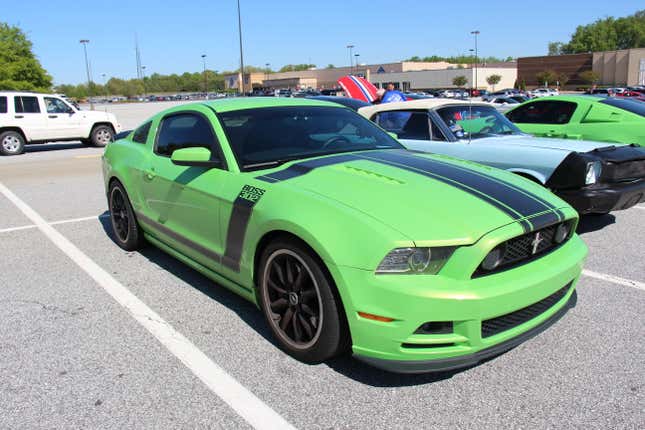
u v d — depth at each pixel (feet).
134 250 17.69
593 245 17.54
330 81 331.77
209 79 535.60
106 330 11.87
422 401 9.05
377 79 302.86
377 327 8.62
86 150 54.03
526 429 8.31
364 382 9.62
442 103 21.76
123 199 16.96
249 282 11.16
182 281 14.75
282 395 9.29
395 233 8.67
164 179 13.99
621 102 26.81
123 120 97.55
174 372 10.10
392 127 22.27
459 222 8.96
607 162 17.04
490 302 8.50
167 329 11.84
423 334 8.57
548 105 28.48
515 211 9.57
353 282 8.76
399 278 8.52
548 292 9.35
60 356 10.78
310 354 9.96
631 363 10.15
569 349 10.71
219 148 12.38
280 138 12.84
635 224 20.07
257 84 363.97
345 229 9.03
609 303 12.89
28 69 158.30
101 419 8.75
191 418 8.73
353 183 10.34
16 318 12.59
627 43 457.68
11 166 41.93
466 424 8.45
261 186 10.90
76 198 27.55
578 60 274.57
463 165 11.94
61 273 15.66
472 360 8.73
